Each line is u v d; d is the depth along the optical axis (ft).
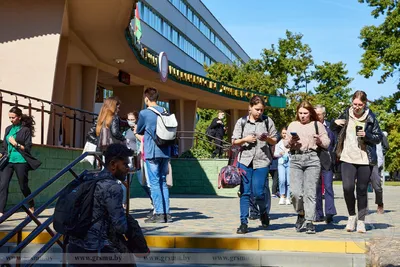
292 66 140.67
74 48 66.23
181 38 171.63
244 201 28.45
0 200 34.35
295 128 29.48
